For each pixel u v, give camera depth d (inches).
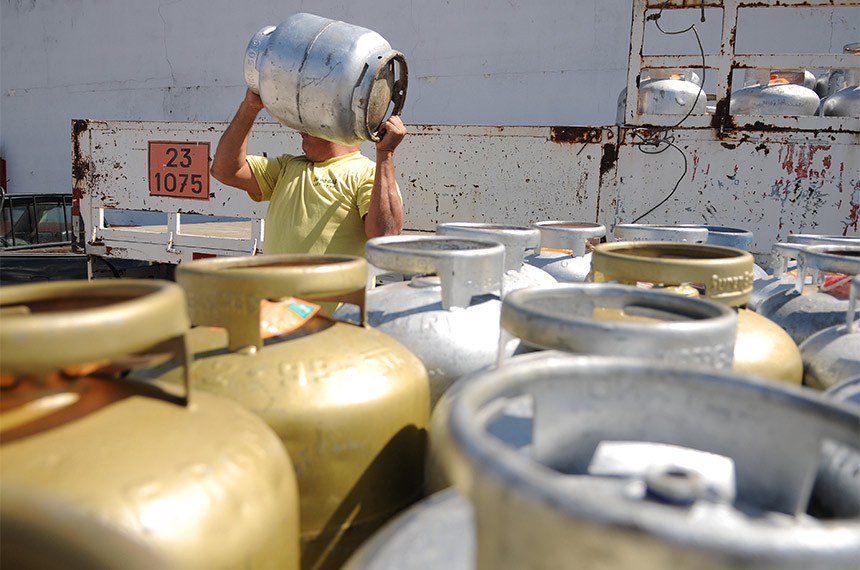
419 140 115.6
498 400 19.7
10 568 19.8
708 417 21.5
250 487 23.4
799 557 12.0
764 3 99.0
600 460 22.1
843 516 22.4
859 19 220.8
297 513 27.1
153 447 22.4
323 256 38.9
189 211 132.1
